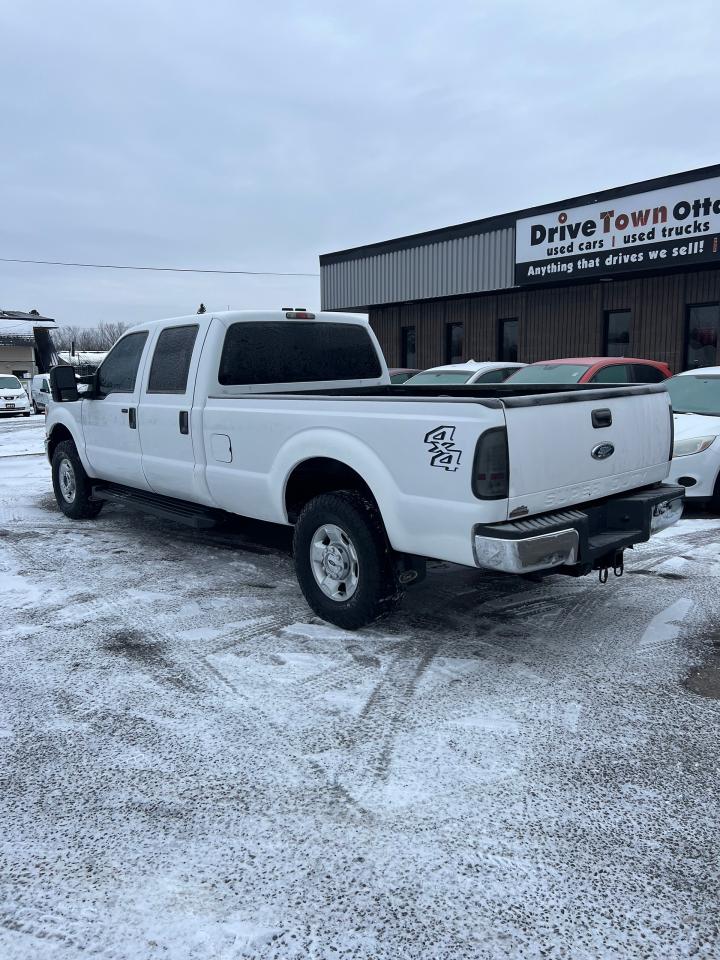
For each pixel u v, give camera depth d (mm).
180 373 5699
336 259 22328
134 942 2158
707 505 7934
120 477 6785
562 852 2527
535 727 3350
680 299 15133
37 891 2367
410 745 3205
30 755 3160
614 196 15008
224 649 4266
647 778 2957
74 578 5703
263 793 2873
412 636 4426
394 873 2430
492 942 2150
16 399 27125
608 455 4172
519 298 18062
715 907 2277
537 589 5270
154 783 2947
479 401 3580
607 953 2109
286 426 4641
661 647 4238
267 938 2172
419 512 3881
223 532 7301
